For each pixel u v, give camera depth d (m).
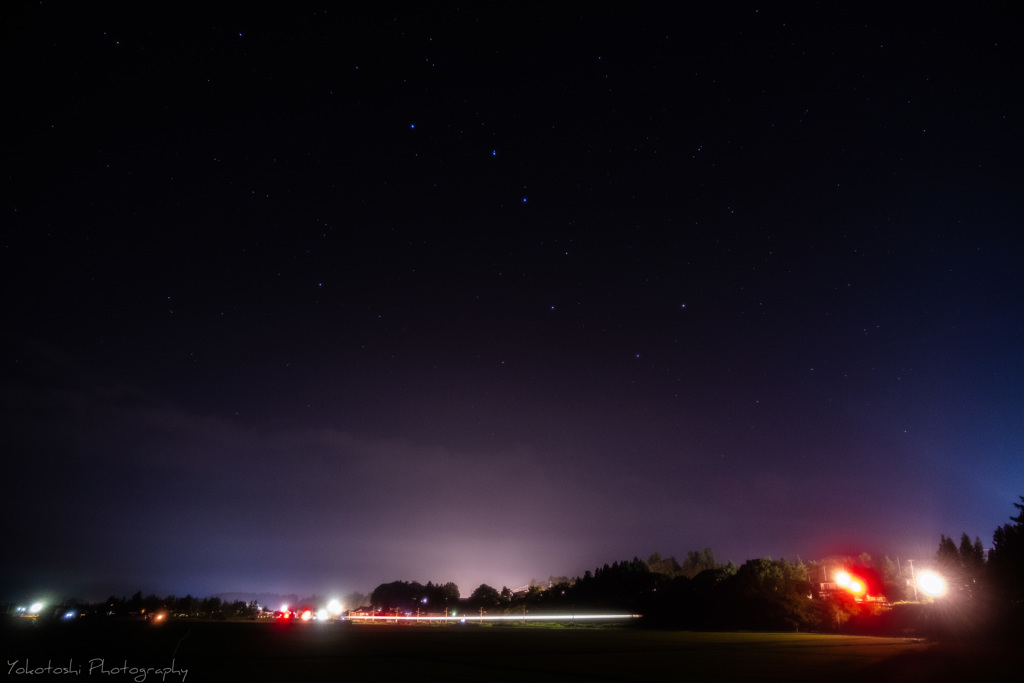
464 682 15.25
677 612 68.12
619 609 92.56
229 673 16.05
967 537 69.44
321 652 24.12
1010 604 42.34
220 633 38.47
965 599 46.47
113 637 30.14
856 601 59.03
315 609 97.06
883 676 17.20
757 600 59.84
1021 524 42.22
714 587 66.38
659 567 147.88
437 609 161.75
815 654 25.83
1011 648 30.02
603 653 26.12
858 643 34.66
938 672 18.23
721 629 60.88
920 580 63.97
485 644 32.38
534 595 121.50
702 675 17.48
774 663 21.34
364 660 21.05
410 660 21.45
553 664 20.70
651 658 23.52
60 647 22.53
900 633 47.59
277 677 15.45
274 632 42.12
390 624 77.62
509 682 15.37
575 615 99.25
